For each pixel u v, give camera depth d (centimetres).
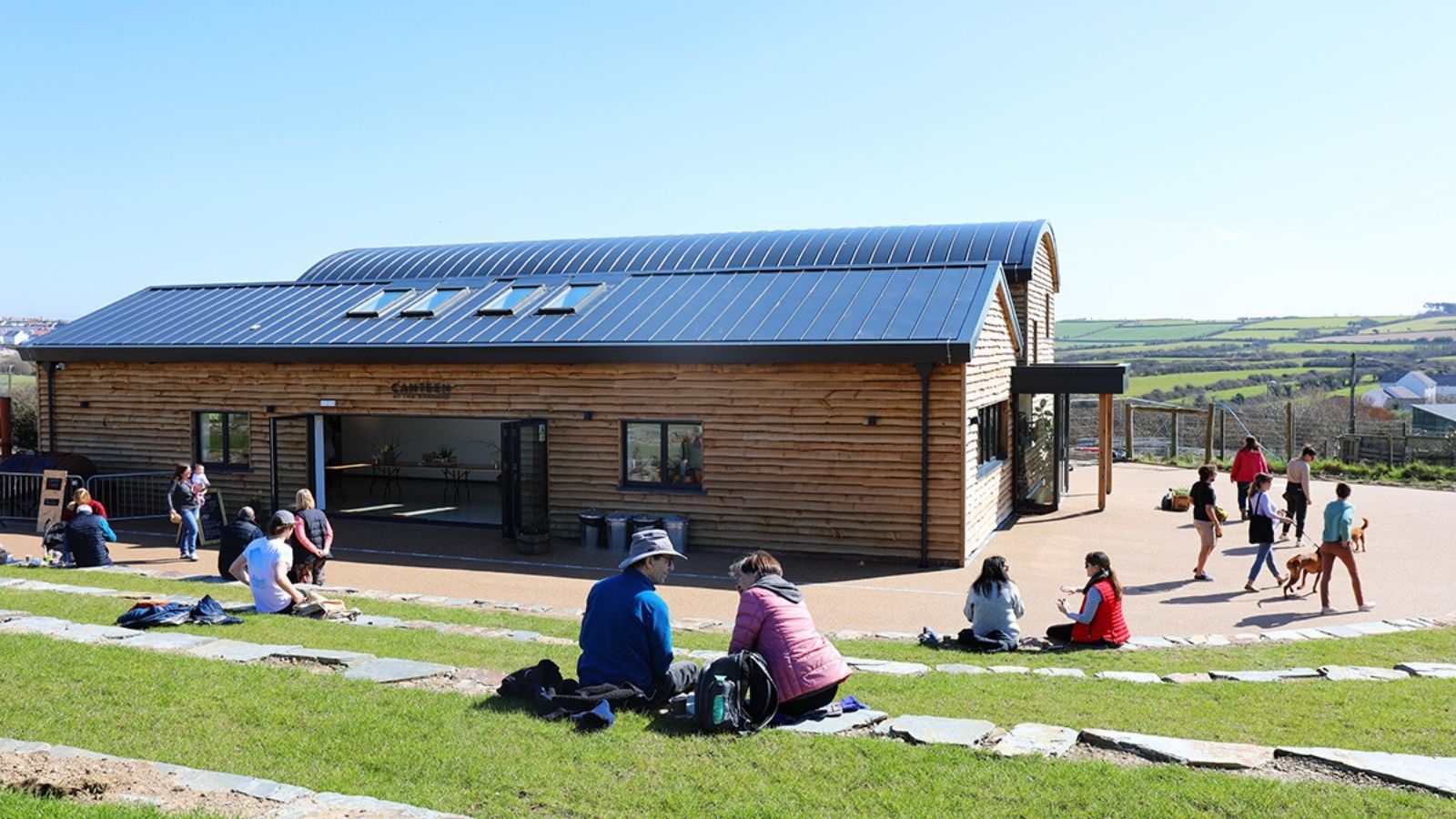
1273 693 888
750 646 723
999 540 1936
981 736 676
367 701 725
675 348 1797
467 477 2739
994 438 2091
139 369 2228
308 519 1463
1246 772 606
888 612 1400
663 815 541
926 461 1698
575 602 1464
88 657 826
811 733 676
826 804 556
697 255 2722
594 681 732
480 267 2880
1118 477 2919
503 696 744
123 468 2252
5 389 3903
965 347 1633
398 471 2795
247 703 709
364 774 592
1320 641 1193
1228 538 1958
